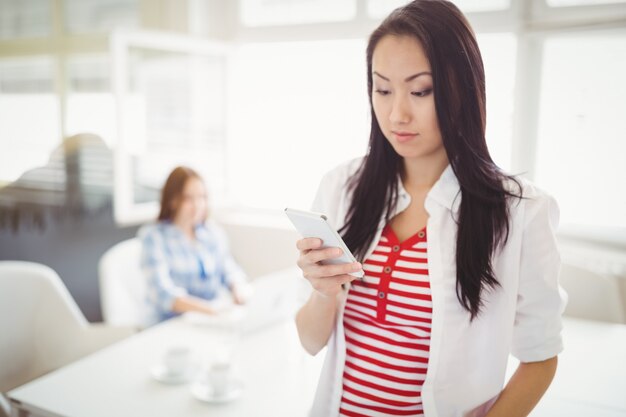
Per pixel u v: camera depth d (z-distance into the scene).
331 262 0.91
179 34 3.27
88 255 3.28
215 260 2.53
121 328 2.07
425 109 0.88
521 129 2.62
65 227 3.22
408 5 0.90
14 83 3.30
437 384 0.91
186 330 1.84
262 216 3.48
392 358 0.93
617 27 2.28
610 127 2.41
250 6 3.33
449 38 0.85
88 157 3.04
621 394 1.41
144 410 1.28
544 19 2.50
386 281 0.94
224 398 1.33
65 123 3.12
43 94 3.24
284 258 3.23
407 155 0.93
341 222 1.07
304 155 3.27
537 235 0.89
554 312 0.90
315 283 0.91
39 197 3.20
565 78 2.49
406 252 0.94
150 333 1.80
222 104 3.35
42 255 3.29
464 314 0.92
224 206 3.41
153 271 2.26
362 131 3.05
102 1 3.38
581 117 2.47
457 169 0.91
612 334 1.85
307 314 1.04
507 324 0.91
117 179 2.73
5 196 3.23
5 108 3.24
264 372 1.51
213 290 2.48
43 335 1.97
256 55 3.35
